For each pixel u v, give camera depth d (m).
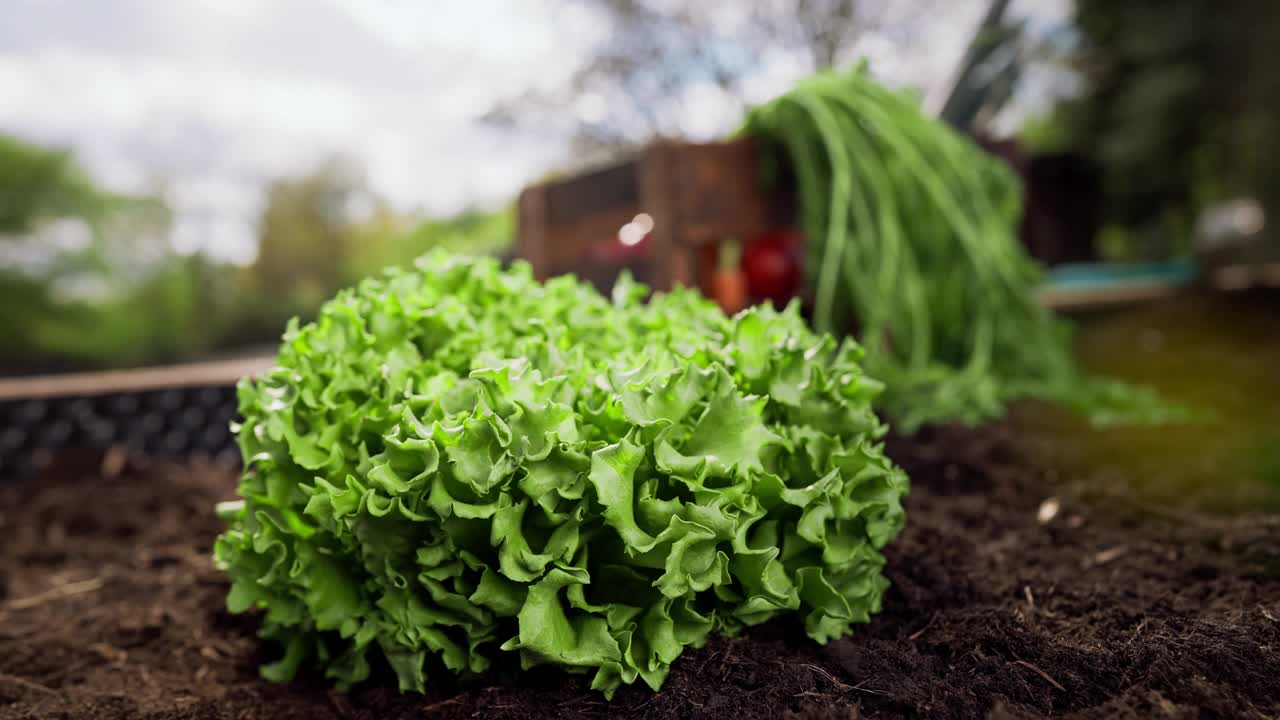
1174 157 1.88
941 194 0.75
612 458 0.29
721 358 0.35
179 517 0.65
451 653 0.32
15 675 0.41
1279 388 0.83
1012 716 0.29
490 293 0.42
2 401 0.77
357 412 0.34
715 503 0.30
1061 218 1.27
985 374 0.75
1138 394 0.76
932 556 0.45
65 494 0.70
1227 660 0.31
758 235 0.80
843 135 0.76
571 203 0.92
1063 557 0.45
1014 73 1.39
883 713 0.30
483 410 0.30
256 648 0.42
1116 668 0.32
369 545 0.31
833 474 0.33
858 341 0.79
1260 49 1.75
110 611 0.48
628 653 0.30
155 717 0.36
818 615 0.34
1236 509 0.51
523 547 0.29
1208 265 1.53
